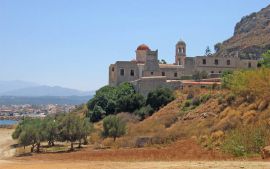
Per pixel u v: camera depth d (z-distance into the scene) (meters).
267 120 47.78
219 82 101.31
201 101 82.62
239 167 28.58
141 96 102.75
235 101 65.38
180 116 79.12
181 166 31.19
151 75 122.12
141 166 32.78
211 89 92.12
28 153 70.69
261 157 36.53
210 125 61.16
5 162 48.91
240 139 43.78
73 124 74.38
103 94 109.88
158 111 91.62
